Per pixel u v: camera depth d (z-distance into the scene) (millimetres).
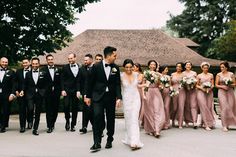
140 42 38562
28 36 18844
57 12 19672
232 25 40906
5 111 10867
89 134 10297
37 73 10617
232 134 10352
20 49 19375
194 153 7676
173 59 36312
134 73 8664
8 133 10531
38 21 18344
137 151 7871
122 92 8594
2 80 10898
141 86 10195
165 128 11289
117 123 13359
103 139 9445
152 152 7762
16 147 8328
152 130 9977
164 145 8578
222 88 11258
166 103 11352
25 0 18516
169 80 11047
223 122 11109
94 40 38531
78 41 38344
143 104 11359
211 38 52844
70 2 19969
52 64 10930
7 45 18969
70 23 20547
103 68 8023
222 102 11156
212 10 51844
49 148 8211
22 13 18500
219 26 51281
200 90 11484
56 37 20203
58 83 10984
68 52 36812
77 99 10844
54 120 11141
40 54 19719
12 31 18922
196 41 53594
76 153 7652
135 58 36312
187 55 37250
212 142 9000
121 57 36344
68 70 10734
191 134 10297
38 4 18984
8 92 10961
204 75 11617
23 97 10844
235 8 51250
